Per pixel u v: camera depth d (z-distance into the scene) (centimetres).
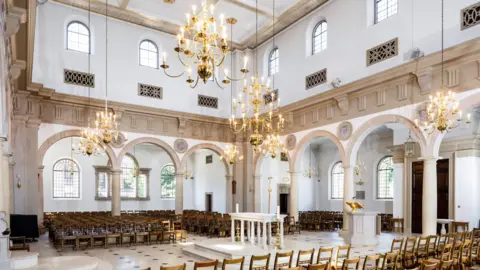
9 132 1101
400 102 1387
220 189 2830
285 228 1770
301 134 1894
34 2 877
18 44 1070
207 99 2298
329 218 2081
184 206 3156
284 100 2052
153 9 2000
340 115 1664
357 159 2523
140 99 2077
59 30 1867
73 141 2608
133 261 1120
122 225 1489
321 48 1867
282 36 2108
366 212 1424
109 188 2742
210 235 1712
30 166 1667
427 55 1264
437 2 1299
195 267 706
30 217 1484
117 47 2033
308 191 2817
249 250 1141
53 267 793
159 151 3031
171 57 2206
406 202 1850
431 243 1131
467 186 1611
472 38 1180
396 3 1485
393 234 1745
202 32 823
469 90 1165
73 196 2600
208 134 2283
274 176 2686
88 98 1880
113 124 1970
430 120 1149
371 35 1553
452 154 1683
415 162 1831
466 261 956
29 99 1683
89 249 1327
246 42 2292
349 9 1675
